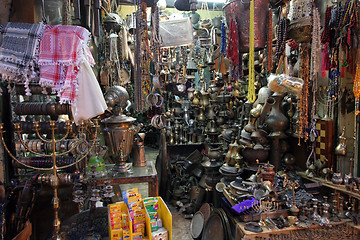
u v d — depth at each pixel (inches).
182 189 130.2
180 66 120.9
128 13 188.9
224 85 136.9
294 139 101.4
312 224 68.3
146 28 80.0
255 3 61.2
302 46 70.7
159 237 59.2
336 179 75.6
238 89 125.8
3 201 61.4
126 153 85.9
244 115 110.8
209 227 87.8
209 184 110.7
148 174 83.3
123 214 60.7
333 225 68.3
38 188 70.9
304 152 95.7
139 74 80.3
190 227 105.3
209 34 122.1
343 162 79.6
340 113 80.3
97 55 134.7
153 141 266.7
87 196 71.7
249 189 79.2
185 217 115.9
